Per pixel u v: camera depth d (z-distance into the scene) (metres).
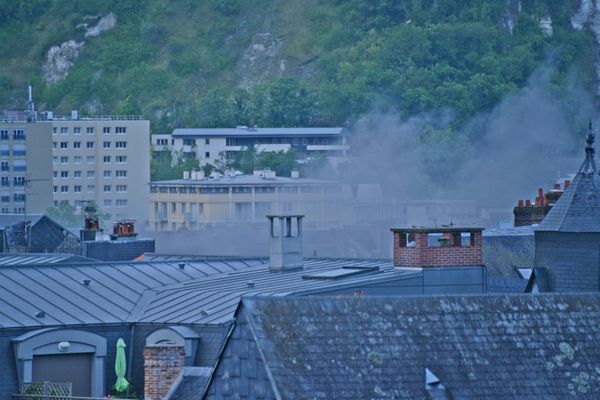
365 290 151.62
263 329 101.25
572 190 154.38
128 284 162.62
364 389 100.19
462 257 158.62
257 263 182.62
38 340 143.00
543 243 153.88
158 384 121.38
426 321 105.38
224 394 102.81
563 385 105.19
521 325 107.62
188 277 170.38
